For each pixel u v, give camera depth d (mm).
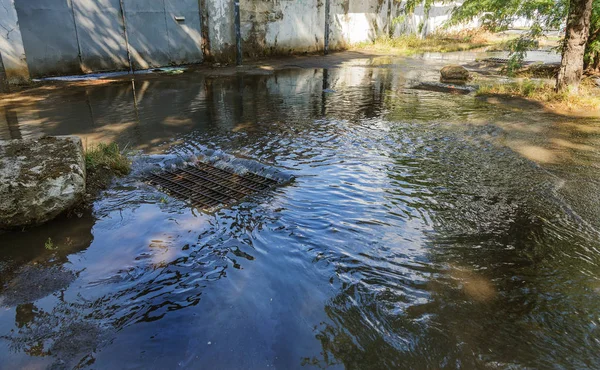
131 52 12781
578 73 9102
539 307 2727
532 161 5379
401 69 14406
